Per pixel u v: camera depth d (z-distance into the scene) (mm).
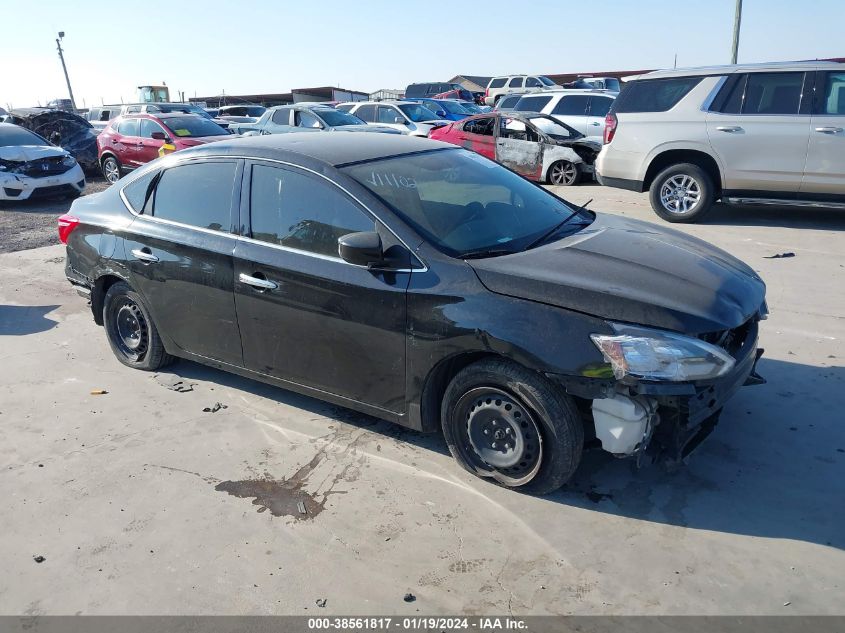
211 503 3426
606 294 3031
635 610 2648
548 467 3213
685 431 3004
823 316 5508
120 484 3613
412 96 35062
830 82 7996
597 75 36625
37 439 4109
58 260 8570
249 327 4047
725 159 8547
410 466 3678
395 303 3389
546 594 2752
